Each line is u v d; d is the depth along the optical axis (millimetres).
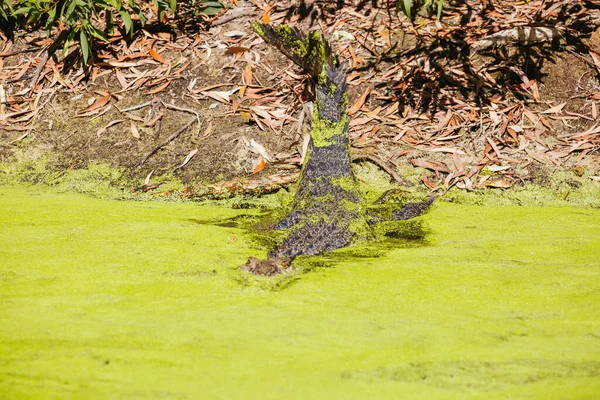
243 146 11578
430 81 12406
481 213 10148
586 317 6844
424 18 13320
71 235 9117
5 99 12734
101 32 12891
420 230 9578
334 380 5527
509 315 6910
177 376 5562
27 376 5516
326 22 13414
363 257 8586
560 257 8508
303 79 12500
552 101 12086
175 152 11656
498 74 12430
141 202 10609
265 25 9812
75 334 6305
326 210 9195
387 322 6676
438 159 11312
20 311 6797
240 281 7723
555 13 13141
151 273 7871
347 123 9539
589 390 5348
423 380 5539
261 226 9648
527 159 11234
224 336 6309
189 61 13000
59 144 11984
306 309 6969
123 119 12234
